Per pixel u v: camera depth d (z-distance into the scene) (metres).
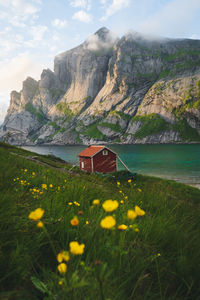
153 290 1.81
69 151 134.88
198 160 72.81
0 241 1.70
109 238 2.01
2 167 3.43
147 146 168.50
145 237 2.47
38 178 5.36
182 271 2.00
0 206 2.09
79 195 3.89
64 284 1.28
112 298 1.37
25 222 2.16
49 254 2.00
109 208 1.02
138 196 5.28
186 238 2.77
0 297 1.26
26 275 1.59
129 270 1.84
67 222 2.41
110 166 32.03
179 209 4.79
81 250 0.92
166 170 54.47
